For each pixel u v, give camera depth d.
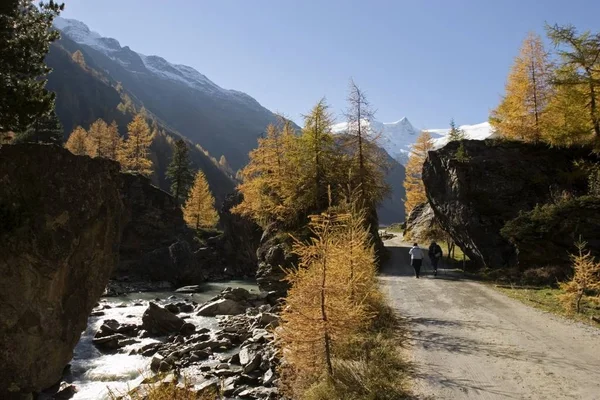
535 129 25.03
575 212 18.03
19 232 12.02
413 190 55.34
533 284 17.73
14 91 12.91
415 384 7.85
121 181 16.42
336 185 27.23
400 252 34.59
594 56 19.88
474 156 25.03
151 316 20.02
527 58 26.27
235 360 14.29
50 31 14.72
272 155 31.48
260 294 27.86
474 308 14.04
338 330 8.10
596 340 10.30
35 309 12.34
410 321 12.43
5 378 11.72
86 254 14.19
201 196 68.88
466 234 24.28
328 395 7.64
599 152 20.48
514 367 8.59
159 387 7.54
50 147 13.49
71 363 15.28
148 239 53.09
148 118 191.00
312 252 8.34
